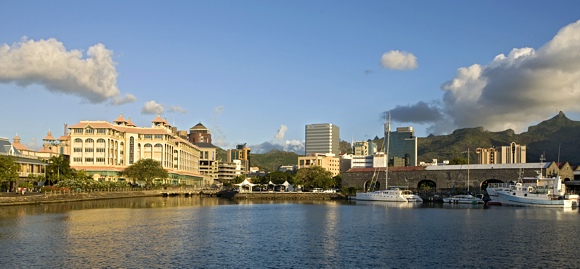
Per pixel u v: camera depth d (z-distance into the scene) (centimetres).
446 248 7138
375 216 12200
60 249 6725
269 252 6806
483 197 18988
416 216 12181
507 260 6309
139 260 6147
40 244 7056
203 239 7850
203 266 5900
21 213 11088
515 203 16750
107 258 6222
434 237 8225
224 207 15338
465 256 6556
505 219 11281
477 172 19962
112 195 18525
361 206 16638
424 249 7062
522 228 9419
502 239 7975
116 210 12738
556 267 5938
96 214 11388
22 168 18638
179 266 5881
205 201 18950
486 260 6306
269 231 8969
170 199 19738
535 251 6906
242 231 8925
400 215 12500
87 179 19550
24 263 5875
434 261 6247
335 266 5966
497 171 19500
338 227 9662
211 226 9581
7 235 7794
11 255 6297
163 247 7044
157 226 9319
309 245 7388
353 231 9025
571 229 9244
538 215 12431
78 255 6359
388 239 8000
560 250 6975
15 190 16938
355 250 6981
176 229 8962
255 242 7638
